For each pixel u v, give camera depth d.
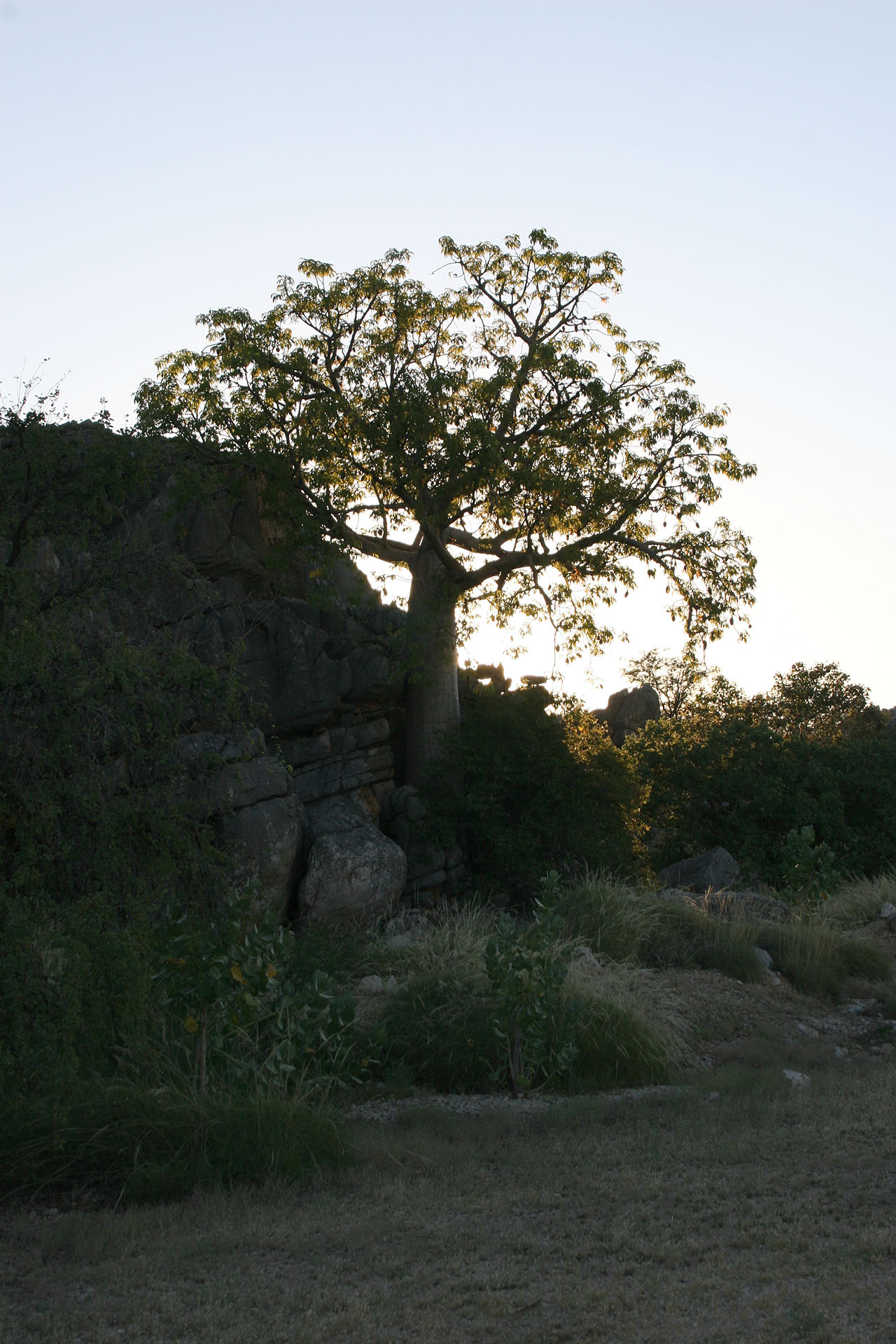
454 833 21.92
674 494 25.08
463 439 22.06
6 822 7.86
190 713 9.40
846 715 36.09
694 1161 6.71
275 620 21.78
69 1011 7.09
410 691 23.67
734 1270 4.93
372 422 22.12
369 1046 9.74
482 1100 9.05
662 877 22.73
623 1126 7.84
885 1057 10.34
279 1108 7.34
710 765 25.61
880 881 18.27
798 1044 10.83
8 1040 6.96
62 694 7.98
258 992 8.37
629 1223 5.65
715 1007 11.77
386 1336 4.50
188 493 20.09
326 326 24.38
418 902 21.20
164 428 20.84
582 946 12.19
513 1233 5.64
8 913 7.14
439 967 11.14
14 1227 6.16
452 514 23.62
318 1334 4.53
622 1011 10.13
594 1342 4.33
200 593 10.01
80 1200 6.74
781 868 21.33
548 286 26.27
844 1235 5.25
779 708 36.22
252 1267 5.40
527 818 22.08
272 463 21.92
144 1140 7.06
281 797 18.11
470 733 22.86
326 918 18.22
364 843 18.97
